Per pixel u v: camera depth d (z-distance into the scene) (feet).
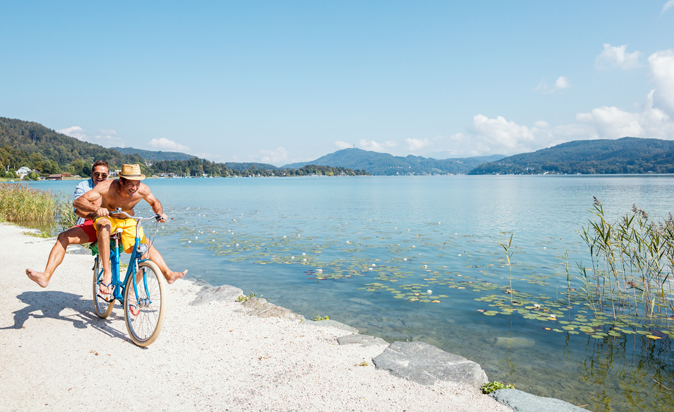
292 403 11.09
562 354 16.63
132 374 12.78
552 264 33.65
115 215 16.02
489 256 36.99
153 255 16.51
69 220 59.00
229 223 63.36
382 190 220.02
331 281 28.19
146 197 16.88
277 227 58.34
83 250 35.40
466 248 41.04
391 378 12.85
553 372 14.99
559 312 21.83
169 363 13.70
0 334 15.76
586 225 59.31
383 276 29.58
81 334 16.17
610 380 14.43
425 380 12.75
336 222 65.00
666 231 23.53
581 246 42.14
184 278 27.81
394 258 36.09
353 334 17.07
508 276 29.58
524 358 16.17
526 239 46.68
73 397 11.23
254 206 102.94
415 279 28.76
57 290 22.35
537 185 268.82
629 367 15.49
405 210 88.12
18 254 32.12
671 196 127.13
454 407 11.19
